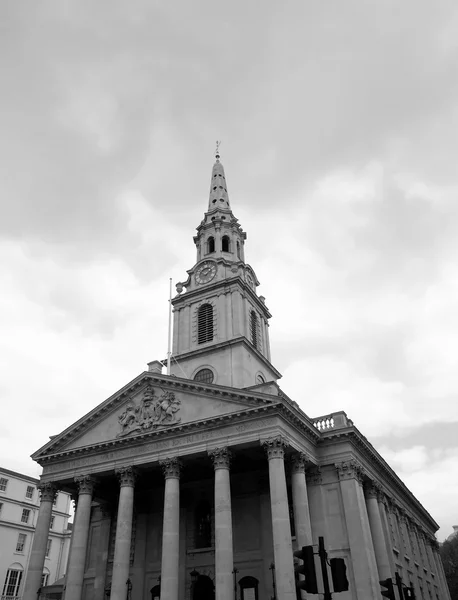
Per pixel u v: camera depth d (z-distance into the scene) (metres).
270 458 34.50
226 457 36.16
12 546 70.44
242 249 65.88
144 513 45.41
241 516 41.59
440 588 68.00
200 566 41.09
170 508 36.12
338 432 41.03
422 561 60.50
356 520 37.84
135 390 42.59
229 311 55.34
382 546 41.44
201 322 56.62
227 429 37.00
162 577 33.81
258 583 38.31
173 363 54.31
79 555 37.97
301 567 13.62
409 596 23.39
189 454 37.47
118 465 39.94
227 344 52.22
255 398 36.72
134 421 41.06
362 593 35.25
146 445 39.62
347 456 40.38
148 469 41.22
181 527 43.09
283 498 32.97
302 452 38.03
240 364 50.69
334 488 40.00
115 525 46.47
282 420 36.25
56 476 42.38
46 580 75.44
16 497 73.38
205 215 67.50
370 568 36.03
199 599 40.72
